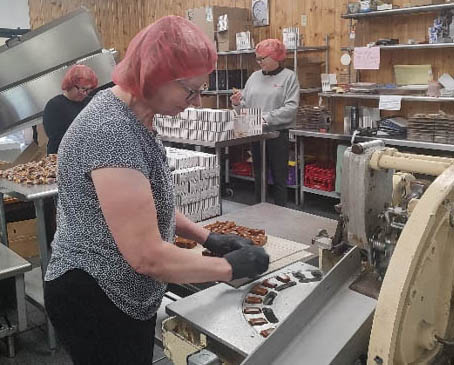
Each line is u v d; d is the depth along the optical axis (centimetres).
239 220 199
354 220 120
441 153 386
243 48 520
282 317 117
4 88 359
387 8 411
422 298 91
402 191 122
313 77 489
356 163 116
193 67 99
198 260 105
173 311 121
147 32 100
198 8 559
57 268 115
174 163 280
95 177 98
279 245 166
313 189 473
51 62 370
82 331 116
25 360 238
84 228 109
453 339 106
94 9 667
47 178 243
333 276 111
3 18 599
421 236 85
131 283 113
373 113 445
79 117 107
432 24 412
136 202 96
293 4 514
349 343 97
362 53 421
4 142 420
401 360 89
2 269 217
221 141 350
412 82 429
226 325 114
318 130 458
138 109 108
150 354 127
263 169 411
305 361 93
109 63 388
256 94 416
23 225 330
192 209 277
